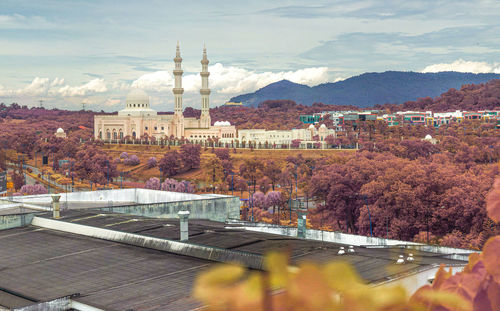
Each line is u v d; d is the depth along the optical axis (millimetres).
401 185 108688
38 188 178125
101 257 35406
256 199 160250
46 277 31000
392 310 2086
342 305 2021
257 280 2049
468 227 99062
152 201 78750
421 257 30984
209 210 64875
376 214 112688
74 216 49125
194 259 33875
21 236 43594
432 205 105250
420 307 2182
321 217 145875
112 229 42469
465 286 2283
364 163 141875
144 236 38781
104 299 25844
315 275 2037
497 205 2510
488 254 2350
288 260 2100
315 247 33500
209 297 2023
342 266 2076
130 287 27766
